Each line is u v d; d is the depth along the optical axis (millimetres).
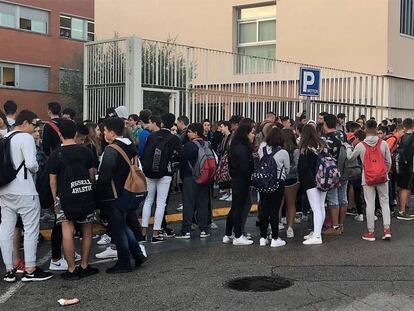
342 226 8836
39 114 31094
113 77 12727
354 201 10438
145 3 25703
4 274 6406
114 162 6262
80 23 33688
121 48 12578
